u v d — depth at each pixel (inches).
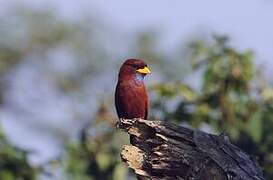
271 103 599.5
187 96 606.2
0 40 1189.7
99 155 619.5
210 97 605.6
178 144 440.5
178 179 437.7
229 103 601.3
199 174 437.1
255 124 581.6
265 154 584.4
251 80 604.7
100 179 622.5
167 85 607.2
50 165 632.4
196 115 602.5
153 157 441.4
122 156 445.1
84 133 625.6
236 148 446.0
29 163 629.6
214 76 604.1
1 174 625.6
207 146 440.5
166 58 1111.6
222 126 601.3
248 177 437.1
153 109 606.9
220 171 436.1
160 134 442.3
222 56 605.6
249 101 602.2
